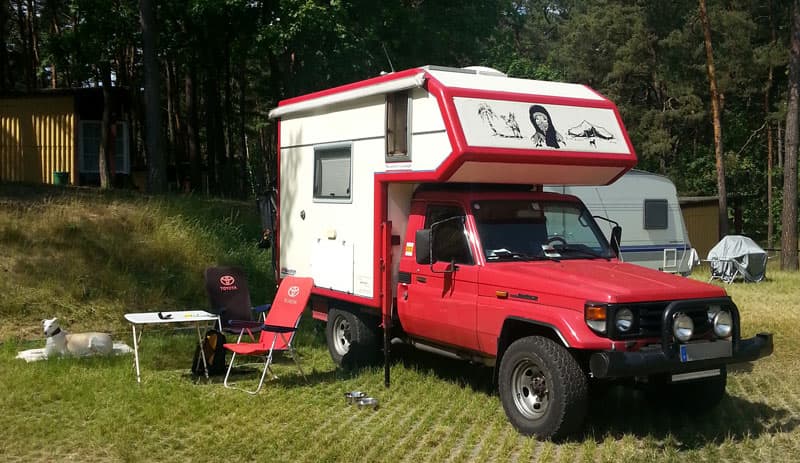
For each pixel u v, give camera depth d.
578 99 8.28
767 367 9.41
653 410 7.55
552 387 6.43
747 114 37.97
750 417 7.34
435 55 22.62
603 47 39.47
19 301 11.06
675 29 36.06
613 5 39.12
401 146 8.23
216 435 6.54
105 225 14.10
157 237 13.98
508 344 7.20
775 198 37.28
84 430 6.64
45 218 13.81
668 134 36.41
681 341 6.41
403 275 8.42
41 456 6.04
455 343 7.82
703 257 25.89
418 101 7.96
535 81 8.52
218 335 8.67
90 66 22.50
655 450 6.29
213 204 18.55
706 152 38.00
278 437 6.48
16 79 36.12
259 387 7.96
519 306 6.96
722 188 25.98
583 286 6.58
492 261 7.46
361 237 8.90
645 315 6.48
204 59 24.67
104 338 9.34
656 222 16.00
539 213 8.04
